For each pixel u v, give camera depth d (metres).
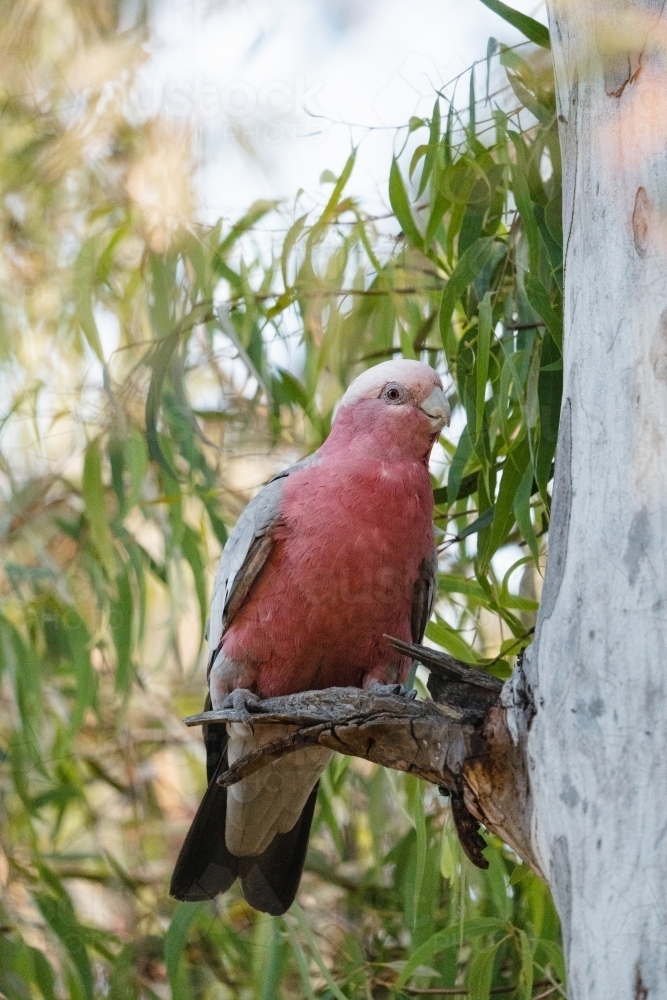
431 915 7.33
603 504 4.54
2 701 9.70
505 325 7.30
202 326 9.04
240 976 8.20
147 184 8.49
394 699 5.04
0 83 9.32
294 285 8.23
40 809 9.13
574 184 5.19
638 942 3.88
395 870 8.27
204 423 9.84
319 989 7.99
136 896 8.71
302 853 7.38
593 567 4.47
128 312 8.96
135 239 9.16
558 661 4.45
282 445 9.82
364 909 8.39
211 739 7.30
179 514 8.23
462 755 4.73
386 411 6.75
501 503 6.84
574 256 5.10
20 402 8.85
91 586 9.05
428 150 7.23
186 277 8.34
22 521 9.29
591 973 3.98
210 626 7.18
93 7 9.27
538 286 6.64
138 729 10.45
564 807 4.25
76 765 9.33
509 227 7.81
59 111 9.27
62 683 9.56
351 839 9.40
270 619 6.70
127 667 8.29
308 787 7.12
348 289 8.36
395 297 8.24
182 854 7.27
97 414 9.16
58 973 8.73
